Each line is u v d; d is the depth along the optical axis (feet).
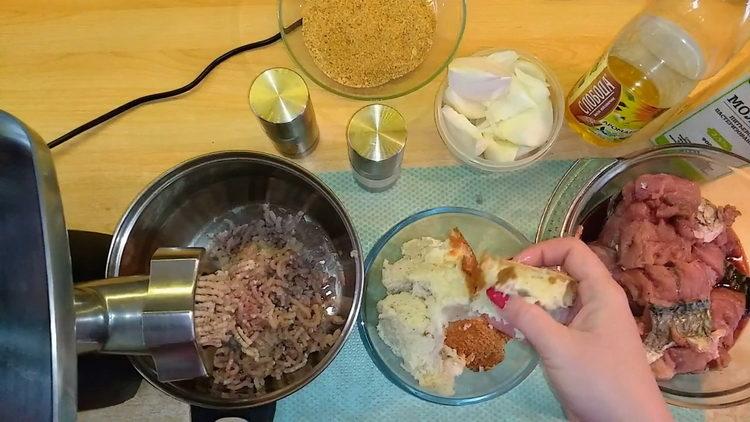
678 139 1.56
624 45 1.41
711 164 1.49
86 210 1.57
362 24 1.57
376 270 1.57
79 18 1.63
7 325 0.88
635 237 1.44
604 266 1.34
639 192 1.48
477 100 1.50
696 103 1.45
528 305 1.23
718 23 1.36
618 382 1.17
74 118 1.60
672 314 1.42
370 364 1.54
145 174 1.59
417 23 1.57
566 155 1.63
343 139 1.62
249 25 1.62
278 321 1.48
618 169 1.50
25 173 0.88
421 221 1.56
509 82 1.45
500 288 1.28
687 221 1.48
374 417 1.53
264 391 1.40
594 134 1.57
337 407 1.53
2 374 0.87
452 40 1.56
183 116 1.61
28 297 0.88
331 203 1.41
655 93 1.37
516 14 1.63
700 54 1.36
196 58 1.62
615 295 1.23
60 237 0.85
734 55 1.44
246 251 1.57
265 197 1.61
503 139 1.54
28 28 1.63
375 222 1.61
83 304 1.05
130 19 1.63
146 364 1.26
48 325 0.86
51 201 0.85
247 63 1.62
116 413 1.54
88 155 1.59
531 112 1.51
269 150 1.61
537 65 1.55
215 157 1.36
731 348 1.53
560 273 1.29
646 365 1.20
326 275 1.61
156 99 1.60
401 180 1.62
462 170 1.63
